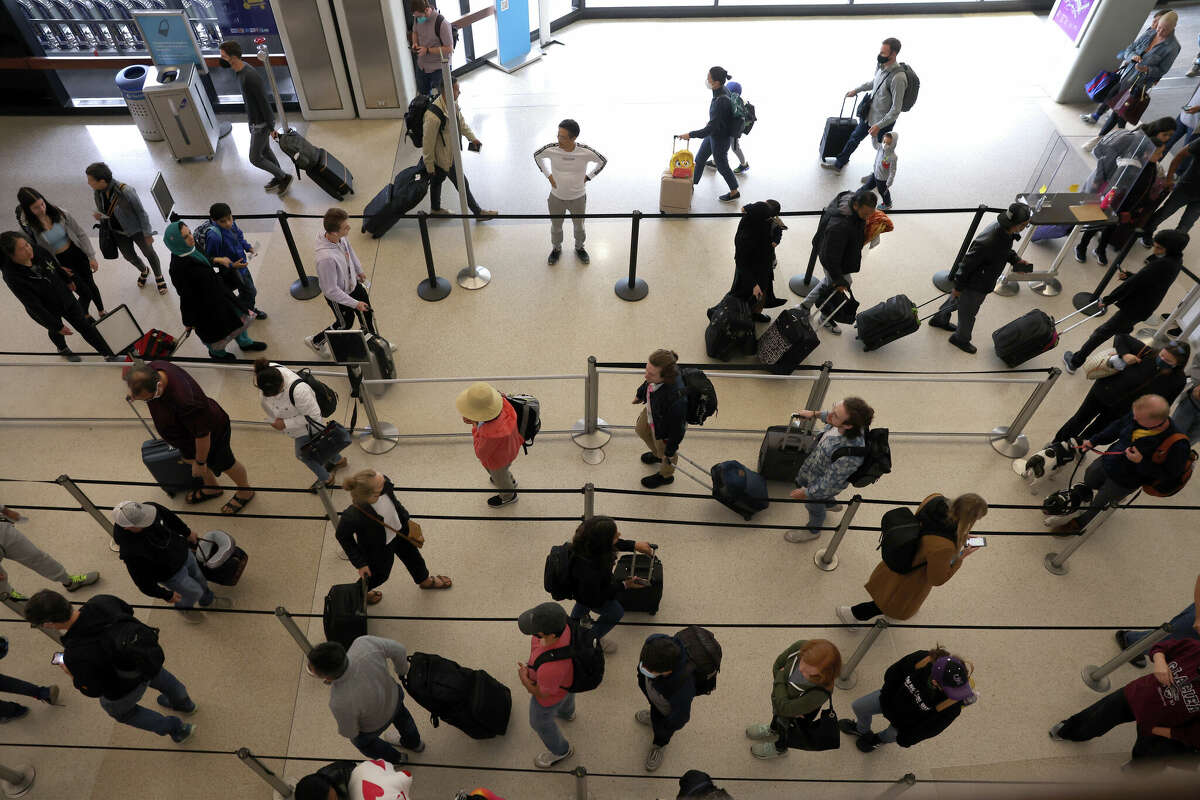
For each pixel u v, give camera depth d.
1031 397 6.59
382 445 6.90
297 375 5.86
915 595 4.98
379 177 9.99
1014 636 5.68
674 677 4.23
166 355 7.49
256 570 6.07
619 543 5.11
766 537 6.26
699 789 4.05
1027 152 10.28
